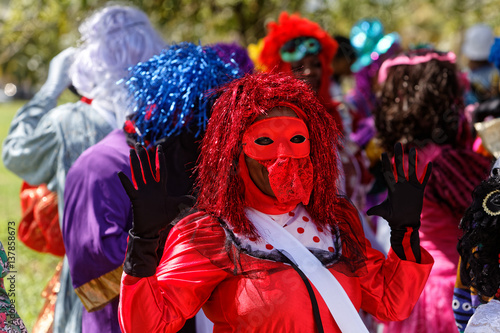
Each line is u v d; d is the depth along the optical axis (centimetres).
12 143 385
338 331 236
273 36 481
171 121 304
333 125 246
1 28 821
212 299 242
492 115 441
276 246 236
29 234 387
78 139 360
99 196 308
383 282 253
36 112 403
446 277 359
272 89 235
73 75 375
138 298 220
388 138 383
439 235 362
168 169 299
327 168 243
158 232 221
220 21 826
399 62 390
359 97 601
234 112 235
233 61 328
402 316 251
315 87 475
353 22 953
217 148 237
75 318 349
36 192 385
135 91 314
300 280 232
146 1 766
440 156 362
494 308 241
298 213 247
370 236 405
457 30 1084
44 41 810
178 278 233
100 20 366
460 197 352
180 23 805
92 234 305
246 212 240
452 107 377
